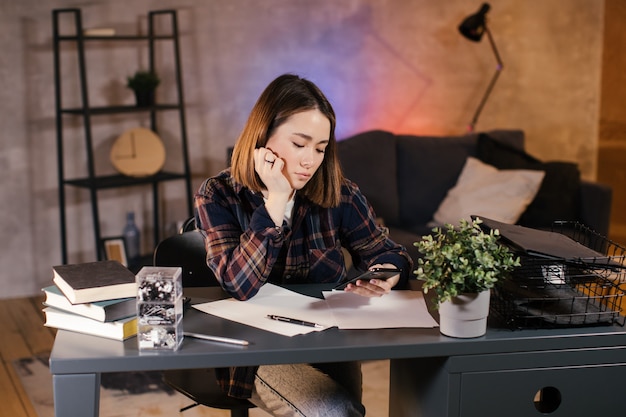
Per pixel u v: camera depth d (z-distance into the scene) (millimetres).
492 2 5199
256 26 4750
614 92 5543
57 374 1589
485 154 4562
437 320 1831
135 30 4520
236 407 1989
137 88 4371
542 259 1735
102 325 1693
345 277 2213
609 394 1786
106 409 2938
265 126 1941
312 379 1834
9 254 4387
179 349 1631
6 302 4332
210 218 2021
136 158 4426
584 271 1853
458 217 4277
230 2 4676
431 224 4383
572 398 1773
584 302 1845
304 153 1932
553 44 5359
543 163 4465
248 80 4793
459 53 5184
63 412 1605
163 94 4656
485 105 5305
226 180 2082
